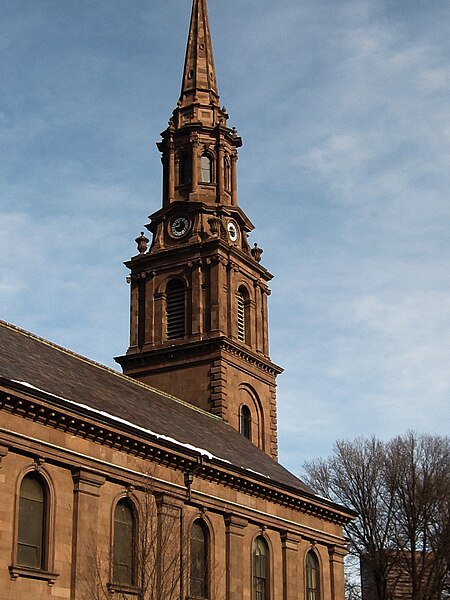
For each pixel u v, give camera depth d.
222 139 75.44
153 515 42.84
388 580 76.69
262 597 52.78
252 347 70.88
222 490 50.53
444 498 75.50
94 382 52.03
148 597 41.91
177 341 68.44
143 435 44.56
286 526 55.31
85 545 40.69
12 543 37.47
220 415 65.62
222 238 70.44
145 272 71.38
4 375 40.78
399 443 79.00
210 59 79.94
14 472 38.34
